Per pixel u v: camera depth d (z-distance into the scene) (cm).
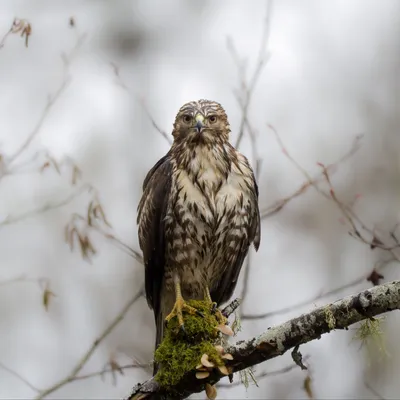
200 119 1236
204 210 1241
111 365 1285
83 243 1312
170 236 1261
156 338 1294
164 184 1265
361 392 1630
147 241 1276
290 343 946
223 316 1066
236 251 1282
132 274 1762
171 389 1005
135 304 1723
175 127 1287
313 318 933
